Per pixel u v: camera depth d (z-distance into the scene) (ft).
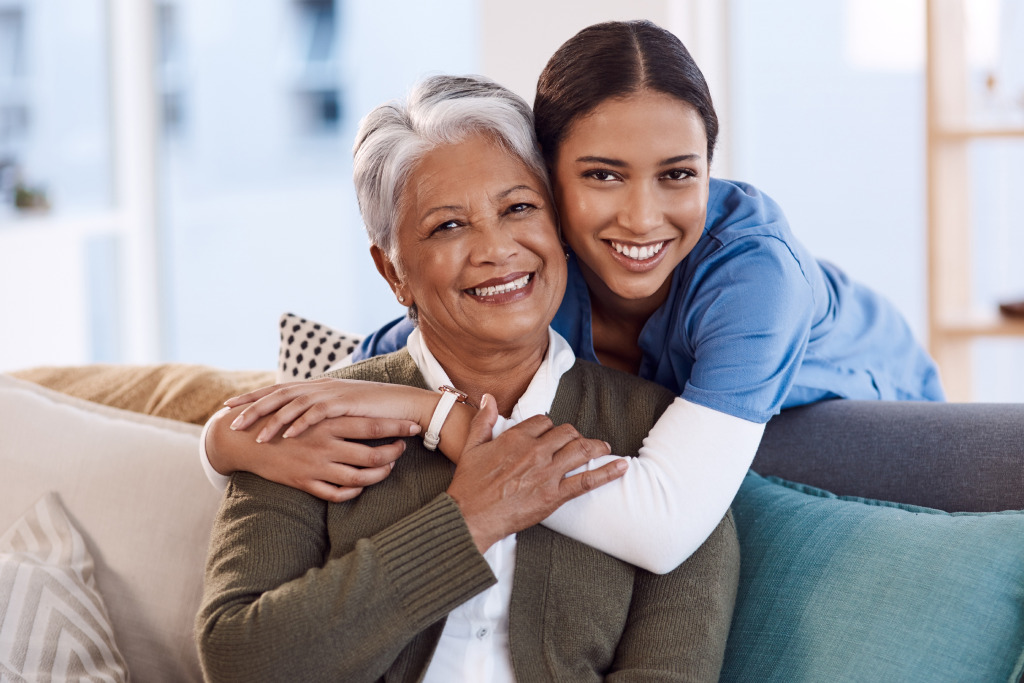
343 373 5.12
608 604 4.57
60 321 12.78
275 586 4.31
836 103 11.50
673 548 4.44
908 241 11.51
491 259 4.50
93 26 13.52
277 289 14.16
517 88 10.39
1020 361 11.18
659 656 4.44
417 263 4.66
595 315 5.70
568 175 4.77
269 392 4.87
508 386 4.95
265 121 13.84
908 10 11.18
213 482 4.87
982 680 4.33
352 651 4.09
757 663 4.72
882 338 6.59
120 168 13.88
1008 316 9.76
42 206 12.48
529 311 4.63
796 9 11.43
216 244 14.26
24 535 5.65
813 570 4.80
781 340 4.84
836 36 11.38
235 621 4.16
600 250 4.88
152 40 13.98
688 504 4.47
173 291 14.52
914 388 6.77
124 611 5.63
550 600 4.53
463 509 4.27
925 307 11.34
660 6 10.03
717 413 4.65
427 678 4.49
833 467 5.41
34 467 5.93
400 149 4.57
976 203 10.87
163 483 5.80
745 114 11.72
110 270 13.87
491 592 4.50
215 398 6.50
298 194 13.88
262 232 14.10
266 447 4.56
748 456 4.65
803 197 11.73
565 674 4.43
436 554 4.19
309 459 4.48
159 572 5.65
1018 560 4.51
